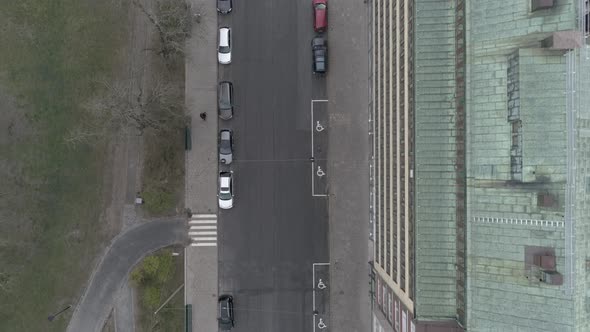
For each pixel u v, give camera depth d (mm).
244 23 47250
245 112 47250
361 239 47406
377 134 43281
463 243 28766
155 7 46281
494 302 27688
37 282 46750
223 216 47188
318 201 47406
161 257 46219
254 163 47312
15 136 46625
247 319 47219
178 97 46750
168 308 46562
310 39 47281
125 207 46750
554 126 25859
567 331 25516
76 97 46438
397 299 35500
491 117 27609
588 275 26109
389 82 37688
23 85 46531
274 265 47250
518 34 26484
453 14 29734
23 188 46656
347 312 47344
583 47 26031
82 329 46625
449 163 30016
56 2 46406
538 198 26344
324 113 47438
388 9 37969
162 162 46719
